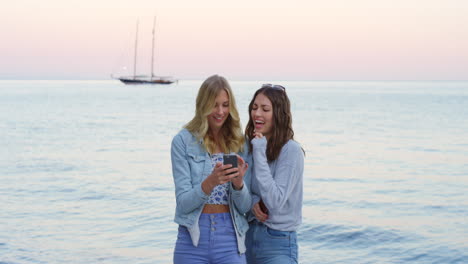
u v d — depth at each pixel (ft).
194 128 10.23
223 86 10.00
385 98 272.51
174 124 104.88
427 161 54.49
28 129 94.94
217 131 10.43
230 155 9.16
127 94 318.04
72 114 137.59
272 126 10.70
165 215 29.27
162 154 59.82
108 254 22.44
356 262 21.68
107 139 77.46
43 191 37.58
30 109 159.74
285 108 10.61
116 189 37.86
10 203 33.40
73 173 46.26
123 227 26.84
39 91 399.24
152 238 24.76
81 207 31.91
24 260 21.67
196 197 9.45
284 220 10.59
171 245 23.62
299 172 10.44
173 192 36.32
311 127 98.32
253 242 10.91
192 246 10.02
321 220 28.45
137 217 28.94
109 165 51.16
